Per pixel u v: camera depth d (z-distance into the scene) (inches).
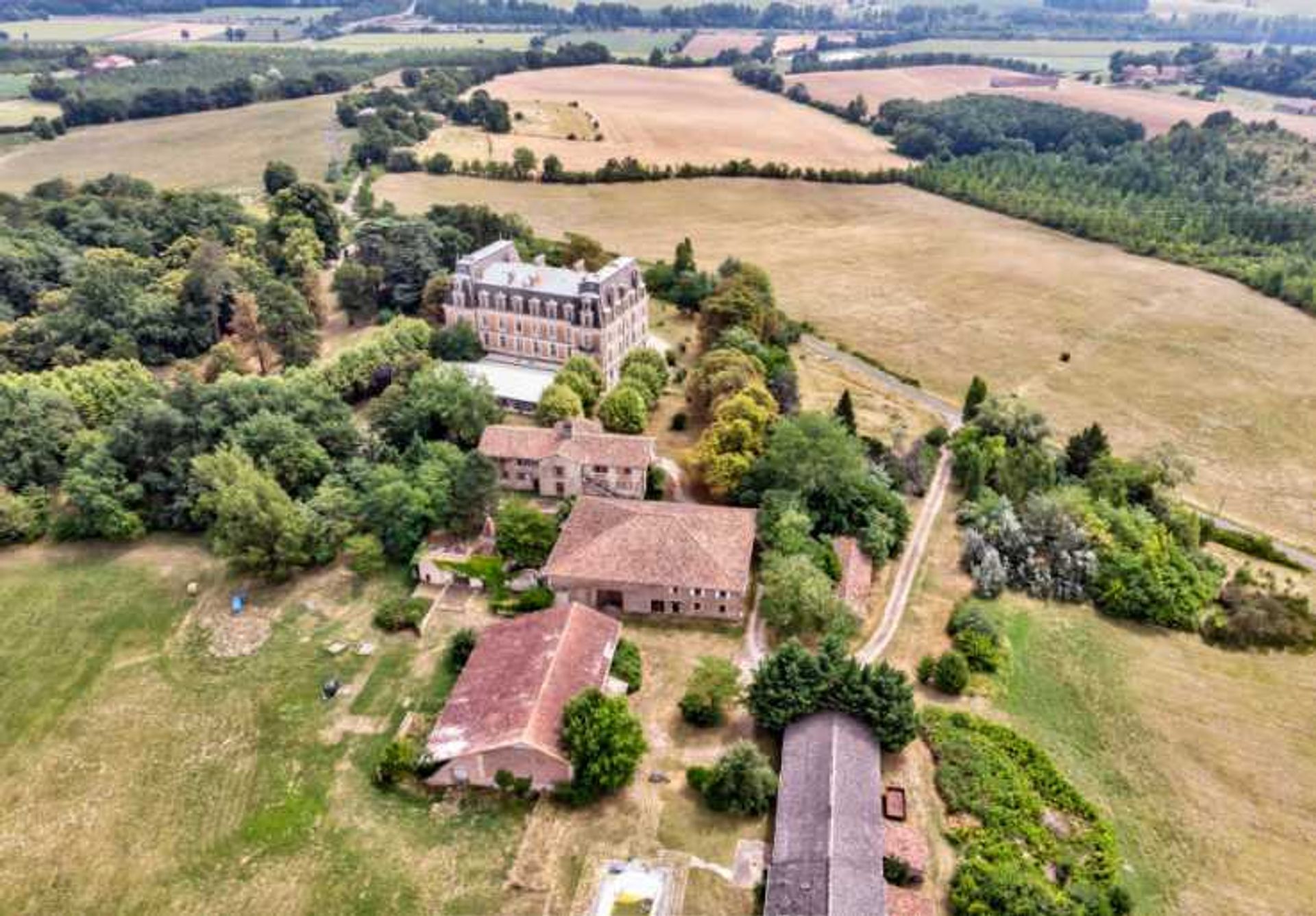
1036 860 3011.8
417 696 3683.6
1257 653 4082.2
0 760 3400.6
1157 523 4707.2
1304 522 5118.1
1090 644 4089.6
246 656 3909.9
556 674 3425.2
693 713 3499.0
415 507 4402.1
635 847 3043.8
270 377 5241.1
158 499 4729.3
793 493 4527.6
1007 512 4667.8
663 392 6063.0
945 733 3472.0
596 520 4252.0
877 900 2696.9
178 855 3046.3
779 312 7012.8
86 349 5876.0
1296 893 2962.6
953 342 7194.9
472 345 6156.5
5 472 4712.1
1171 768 3442.4
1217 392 6471.5
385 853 3036.4
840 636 3718.0
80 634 4020.7
